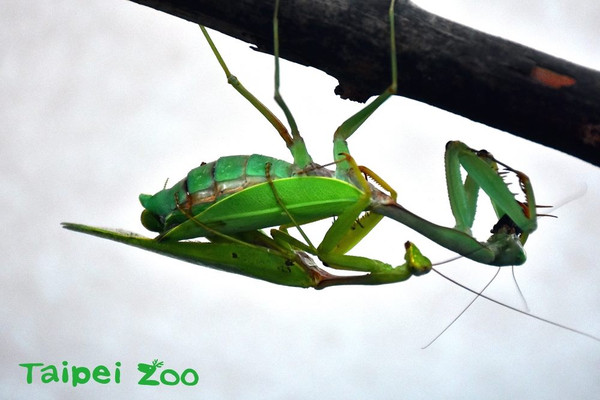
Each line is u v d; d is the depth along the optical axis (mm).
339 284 447
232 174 438
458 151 442
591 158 439
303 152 438
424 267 440
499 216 452
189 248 445
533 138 441
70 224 443
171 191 441
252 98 440
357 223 450
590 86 432
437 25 432
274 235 448
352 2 430
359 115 435
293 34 432
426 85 436
